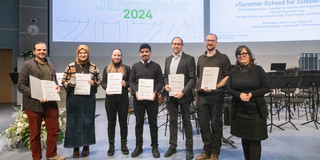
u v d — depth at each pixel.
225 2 6.83
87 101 2.45
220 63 2.30
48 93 2.11
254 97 1.88
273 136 3.24
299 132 3.45
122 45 7.00
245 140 2.01
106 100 2.47
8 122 4.44
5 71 7.70
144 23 6.97
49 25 6.82
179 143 2.96
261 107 1.85
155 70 2.45
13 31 7.61
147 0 6.93
